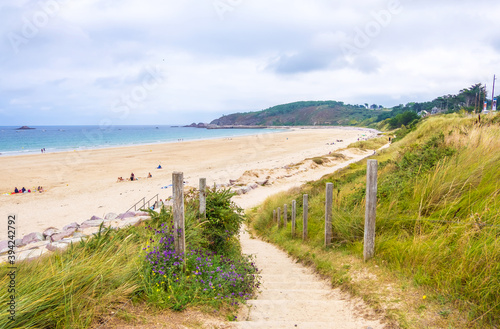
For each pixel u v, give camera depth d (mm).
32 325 2547
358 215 6012
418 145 10141
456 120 15430
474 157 5680
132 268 3637
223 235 6512
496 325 2705
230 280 4246
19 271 3285
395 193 6113
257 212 16359
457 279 3322
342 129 155375
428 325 2887
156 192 21094
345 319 3391
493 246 3379
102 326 2752
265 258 7520
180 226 4164
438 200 5133
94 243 4406
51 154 41594
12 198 19594
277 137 83938
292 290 4516
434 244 4012
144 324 2871
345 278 4441
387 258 4477
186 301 3410
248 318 3529
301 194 13055
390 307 3303
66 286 2926
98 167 31719
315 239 7234
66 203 18438
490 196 4402
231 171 29453
